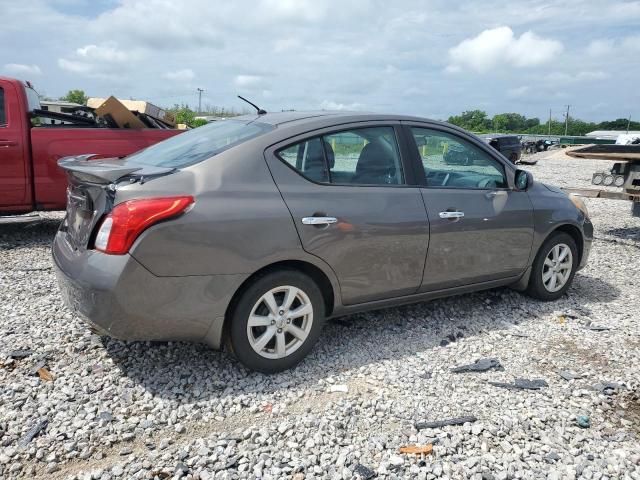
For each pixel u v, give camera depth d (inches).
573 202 215.9
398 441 119.3
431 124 177.6
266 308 142.1
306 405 133.3
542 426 127.5
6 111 278.1
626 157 341.4
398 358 159.8
